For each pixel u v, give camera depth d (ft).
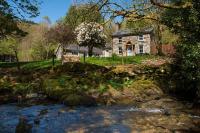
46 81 88.12
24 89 86.99
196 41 52.24
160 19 57.06
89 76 95.96
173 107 70.18
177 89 83.97
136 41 239.09
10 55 274.98
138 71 103.19
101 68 106.93
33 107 70.03
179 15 52.85
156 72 99.60
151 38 229.45
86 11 58.44
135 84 88.94
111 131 49.19
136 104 75.00
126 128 51.01
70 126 52.49
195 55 52.49
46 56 281.13
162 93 86.74
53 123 54.54
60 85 84.99
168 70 93.81
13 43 251.39
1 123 54.65
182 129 50.37
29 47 314.96
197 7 49.03
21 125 52.44
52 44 276.00
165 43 139.95
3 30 111.86
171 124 53.62
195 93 73.20
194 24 50.34
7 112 64.49
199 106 70.08
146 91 85.35
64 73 103.81
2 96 81.76
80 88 84.23
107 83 88.63
